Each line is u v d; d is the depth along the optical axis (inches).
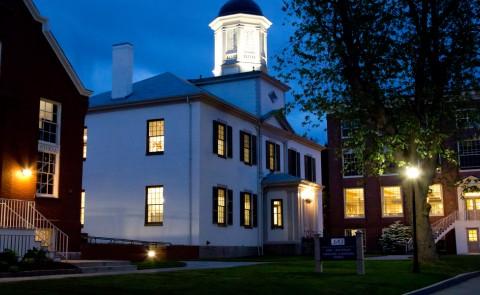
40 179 947.3
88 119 1409.9
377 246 1930.4
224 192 1375.5
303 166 1872.5
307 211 1611.7
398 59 947.3
